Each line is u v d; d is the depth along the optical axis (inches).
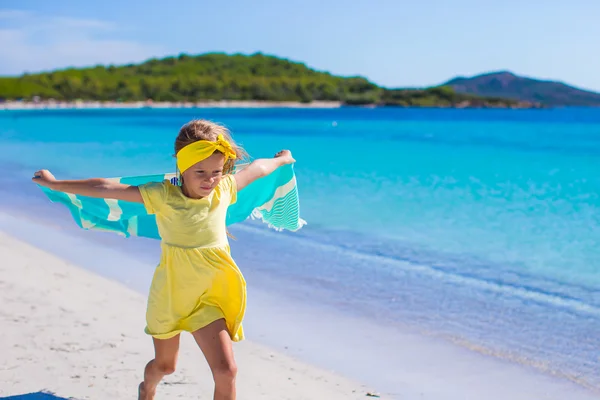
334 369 172.4
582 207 434.9
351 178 608.4
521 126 2064.5
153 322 118.3
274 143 1226.6
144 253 315.3
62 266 276.8
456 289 253.0
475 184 561.3
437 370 173.9
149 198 114.3
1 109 5546.3
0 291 224.7
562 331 206.2
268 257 305.6
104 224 134.6
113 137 1334.9
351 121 2746.1
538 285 259.0
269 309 227.1
